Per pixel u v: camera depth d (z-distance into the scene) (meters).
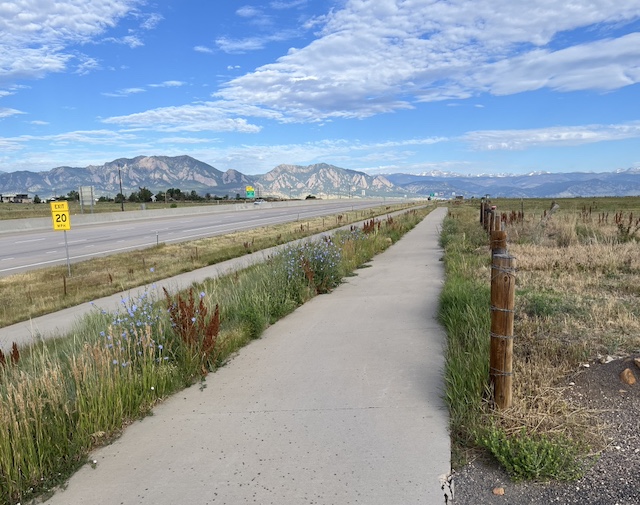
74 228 37.31
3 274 16.44
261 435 3.65
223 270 14.60
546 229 15.82
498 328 3.56
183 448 3.53
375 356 5.33
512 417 3.44
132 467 3.31
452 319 6.08
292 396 4.37
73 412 3.76
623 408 3.66
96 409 3.80
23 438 3.27
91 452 3.55
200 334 5.28
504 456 3.02
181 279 13.46
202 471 3.20
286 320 7.35
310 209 68.00
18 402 3.54
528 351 4.77
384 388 4.41
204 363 5.25
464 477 2.99
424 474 3.02
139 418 4.11
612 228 15.97
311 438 3.55
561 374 4.25
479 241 15.48
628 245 11.74
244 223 39.34
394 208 67.88
